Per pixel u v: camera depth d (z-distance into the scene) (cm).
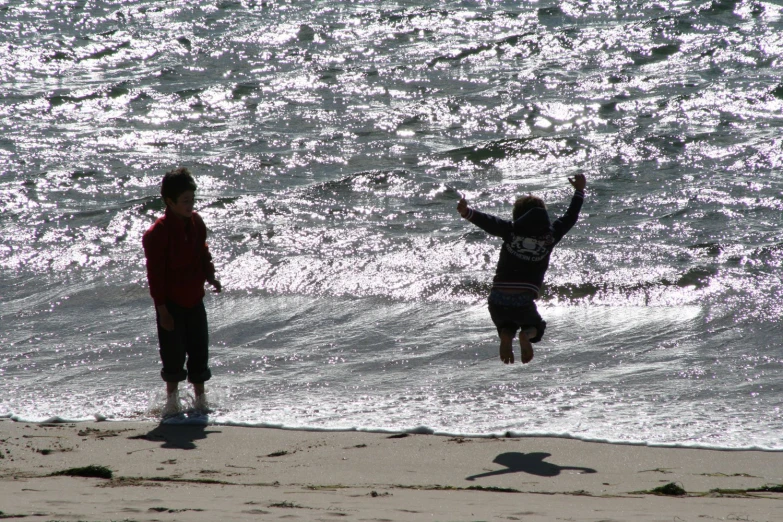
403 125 5222
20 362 2394
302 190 4159
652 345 2400
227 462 1588
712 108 5138
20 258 3419
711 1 7262
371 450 1667
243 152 4781
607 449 1653
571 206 1762
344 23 7425
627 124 4972
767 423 1800
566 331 2559
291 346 2517
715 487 1398
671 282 2878
